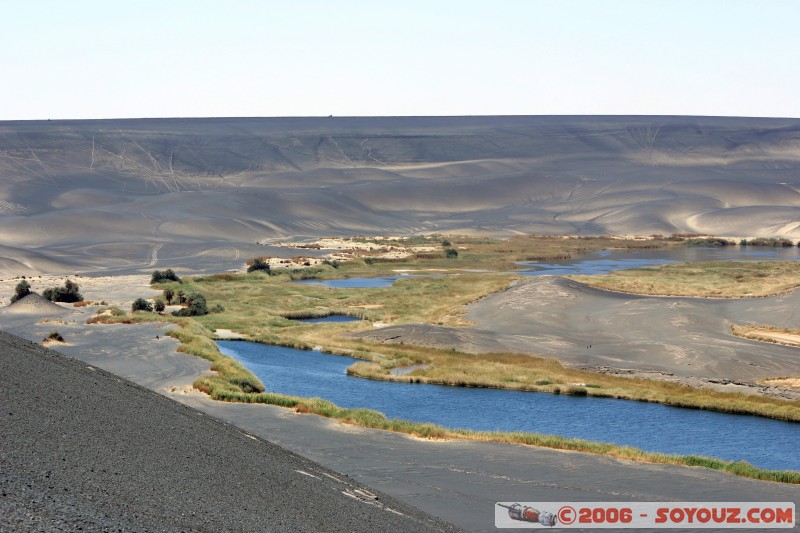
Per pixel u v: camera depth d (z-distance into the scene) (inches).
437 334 2935.5
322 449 1437.0
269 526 758.5
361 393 2185.0
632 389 2246.6
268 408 1760.6
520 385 2277.3
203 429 1145.4
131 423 1023.6
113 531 599.2
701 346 2751.0
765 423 1950.1
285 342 2896.2
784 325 3211.1
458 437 1589.6
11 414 887.7
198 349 2434.8
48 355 1353.3
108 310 3405.5
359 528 852.0
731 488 1310.3
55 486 681.6
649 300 3725.4
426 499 1170.0
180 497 771.4
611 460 1460.4
